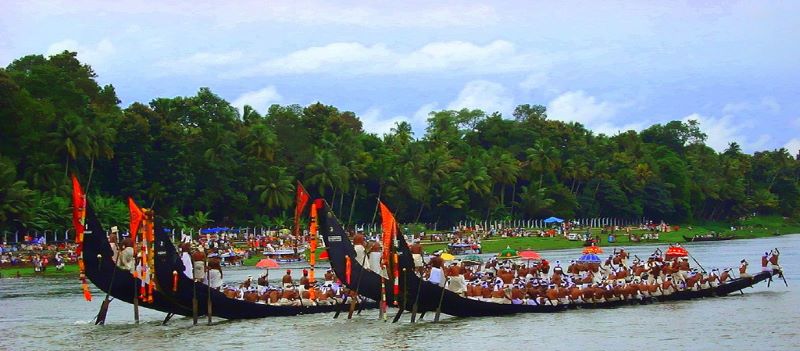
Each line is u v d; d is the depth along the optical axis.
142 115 165.50
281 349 48.75
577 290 63.69
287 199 176.62
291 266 124.69
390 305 61.22
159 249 55.97
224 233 155.62
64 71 170.00
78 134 147.88
